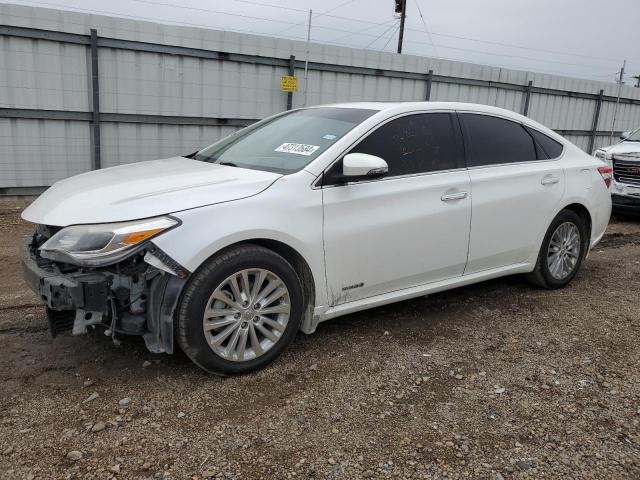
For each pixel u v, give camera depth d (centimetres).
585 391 335
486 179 439
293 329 354
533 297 500
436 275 423
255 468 255
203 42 1008
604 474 258
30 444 267
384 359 367
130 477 246
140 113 983
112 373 337
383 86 1258
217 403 308
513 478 254
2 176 897
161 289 308
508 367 363
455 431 289
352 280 375
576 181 510
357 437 281
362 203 370
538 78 1533
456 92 1391
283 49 1096
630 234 831
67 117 922
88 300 296
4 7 838
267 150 402
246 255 324
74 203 327
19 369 340
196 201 317
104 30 916
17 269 567
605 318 455
